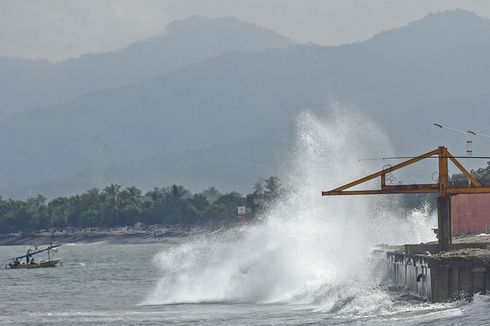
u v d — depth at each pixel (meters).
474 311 188.88
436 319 186.12
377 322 191.62
